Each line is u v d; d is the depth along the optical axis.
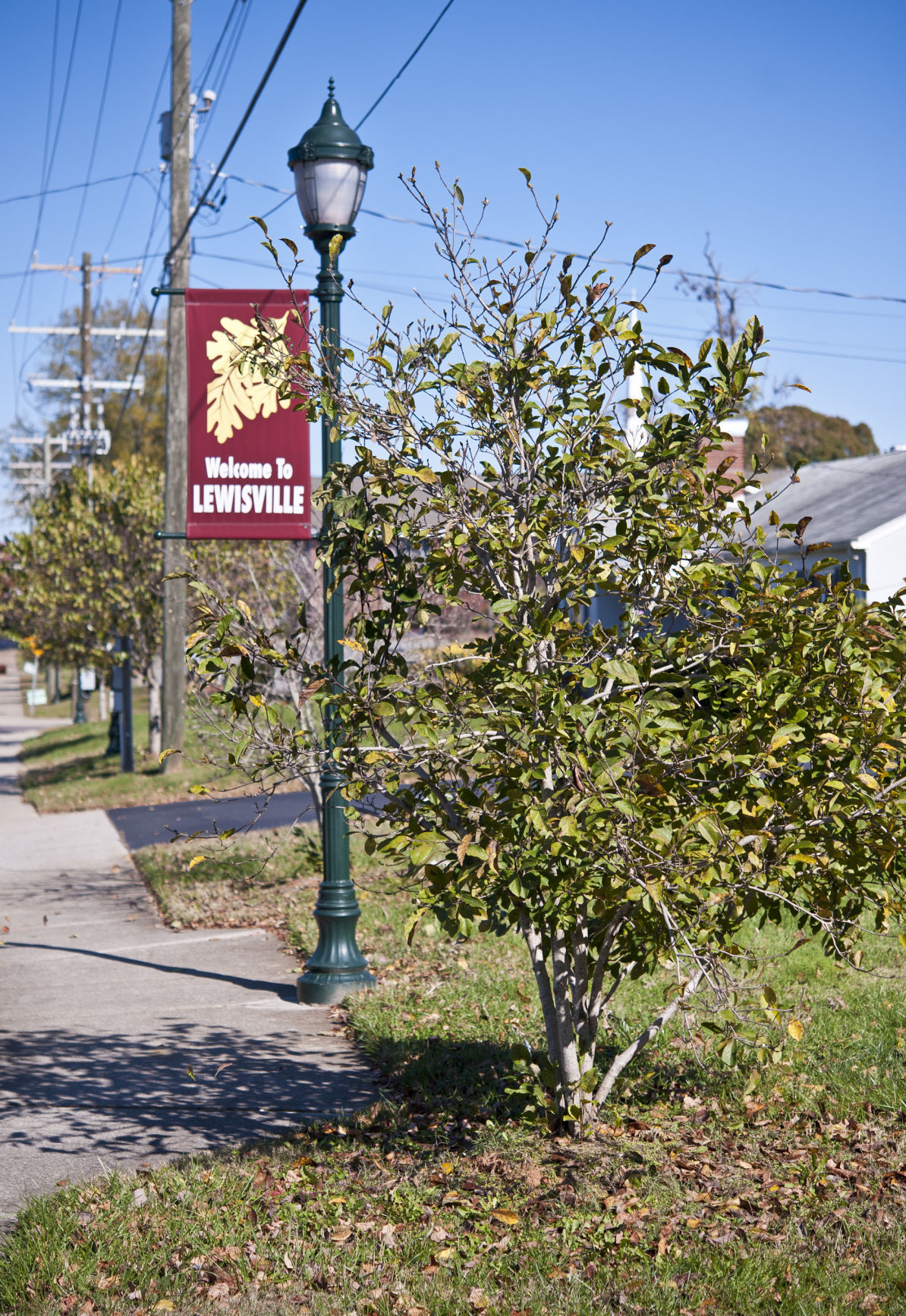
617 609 17.22
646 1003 7.33
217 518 9.09
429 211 5.16
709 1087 6.07
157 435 67.25
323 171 8.31
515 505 5.13
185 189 21.98
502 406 5.21
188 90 21.84
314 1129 5.92
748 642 4.77
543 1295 4.14
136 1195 5.07
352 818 5.16
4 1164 5.59
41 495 56.25
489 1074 6.45
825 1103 5.75
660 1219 4.64
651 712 4.44
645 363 5.05
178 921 11.55
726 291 39.31
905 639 4.86
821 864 4.50
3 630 30.00
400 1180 5.19
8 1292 4.27
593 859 4.40
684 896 4.46
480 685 5.04
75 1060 7.23
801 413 56.56
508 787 4.47
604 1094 5.41
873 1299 3.99
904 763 4.59
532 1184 4.96
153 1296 4.25
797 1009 7.03
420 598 5.37
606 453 5.27
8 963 10.12
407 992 8.25
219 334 8.97
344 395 5.29
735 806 4.35
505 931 5.06
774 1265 4.23
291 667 5.25
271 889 12.57
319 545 5.59
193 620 5.07
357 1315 4.10
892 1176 4.96
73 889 14.02
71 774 28.42
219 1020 8.12
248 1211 4.92
